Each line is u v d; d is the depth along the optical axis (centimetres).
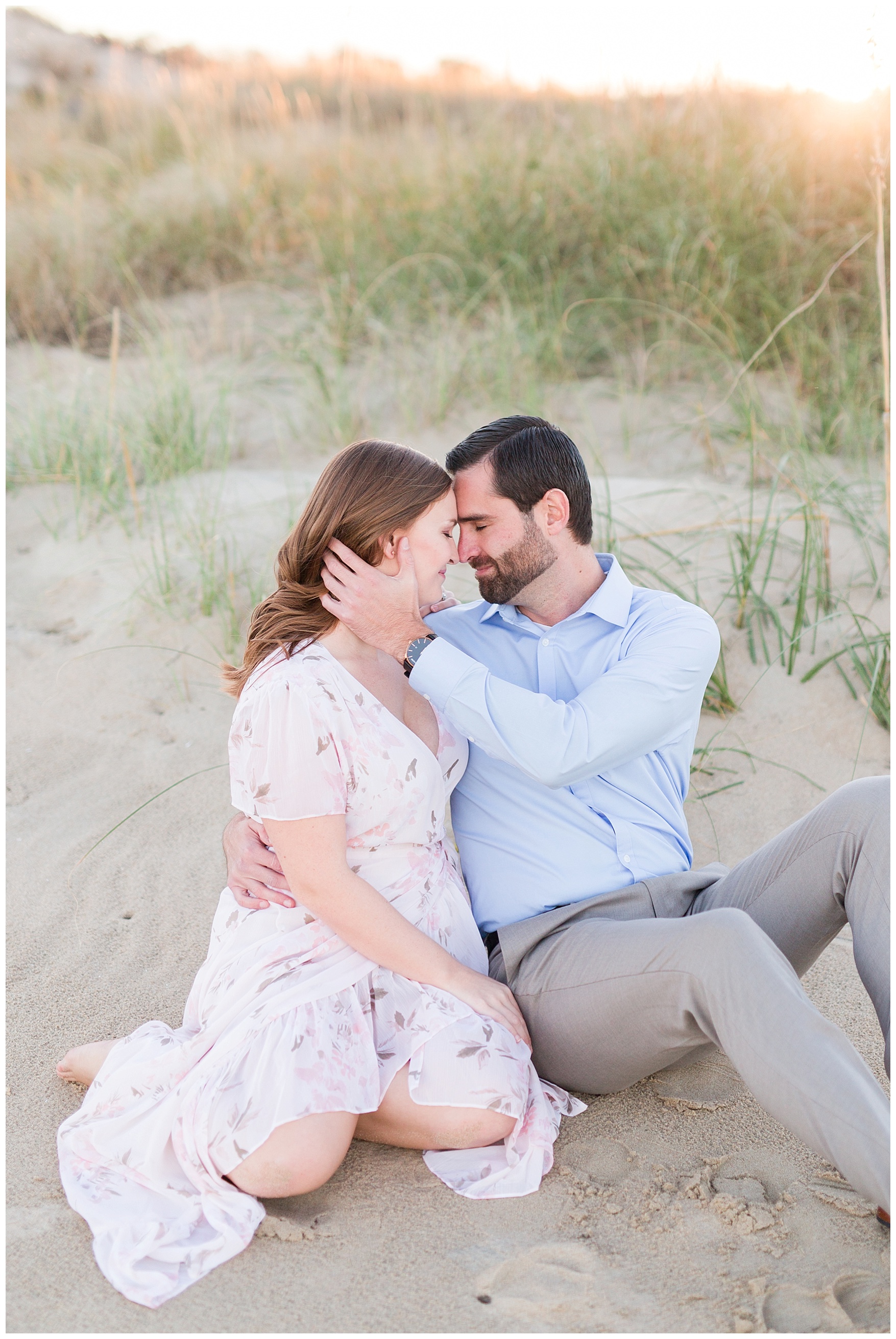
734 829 323
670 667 225
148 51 1154
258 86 919
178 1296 177
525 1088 204
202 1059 205
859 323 538
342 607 213
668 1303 173
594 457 475
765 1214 191
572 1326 169
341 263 627
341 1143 194
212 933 228
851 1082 171
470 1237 189
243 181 717
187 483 478
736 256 556
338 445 509
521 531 234
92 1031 249
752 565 384
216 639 393
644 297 575
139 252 668
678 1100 225
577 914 221
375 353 562
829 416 481
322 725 204
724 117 661
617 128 677
